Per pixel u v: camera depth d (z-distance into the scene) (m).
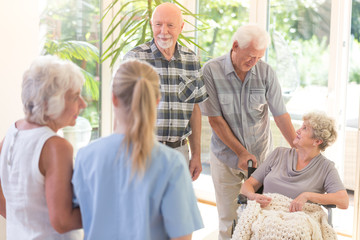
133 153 1.22
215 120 2.86
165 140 2.56
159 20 2.43
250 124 2.88
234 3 4.19
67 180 1.36
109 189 1.26
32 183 1.39
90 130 4.18
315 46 3.77
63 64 1.41
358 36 3.93
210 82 2.81
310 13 3.77
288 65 3.94
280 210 2.41
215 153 3.01
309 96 3.84
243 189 2.59
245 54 2.58
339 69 3.66
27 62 2.76
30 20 2.75
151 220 1.25
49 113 1.38
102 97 4.23
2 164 1.47
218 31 4.32
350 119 4.75
